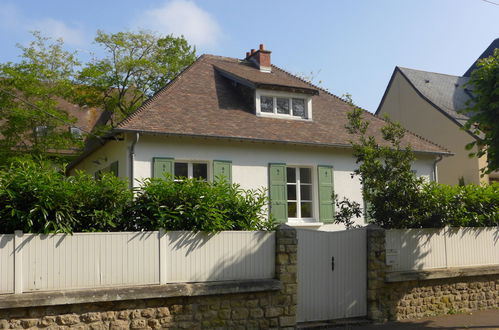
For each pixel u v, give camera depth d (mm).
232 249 9188
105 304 7980
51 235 7805
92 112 29922
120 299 7980
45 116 17500
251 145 15133
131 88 21328
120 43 20031
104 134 14672
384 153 11328
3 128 17906
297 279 9773
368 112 19531
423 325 10445
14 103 17531
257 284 9125
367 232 10766
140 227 8719
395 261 11211
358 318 10500
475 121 11180
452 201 12227
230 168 14648
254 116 16125
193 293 8555
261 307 9250
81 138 19188
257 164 15141
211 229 8906
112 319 8008
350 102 12039
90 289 7918
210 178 14500
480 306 12430
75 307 7754
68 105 29625
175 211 8727
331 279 10273
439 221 12000
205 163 14680
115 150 15211
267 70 19844
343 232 10516
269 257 9539
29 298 7363
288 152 15672
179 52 22656
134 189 8750
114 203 8453
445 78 31500
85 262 8016
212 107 15773
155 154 13797
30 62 17953
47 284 7730
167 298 8461
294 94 16906
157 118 14078
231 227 9477
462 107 29078
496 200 13250
